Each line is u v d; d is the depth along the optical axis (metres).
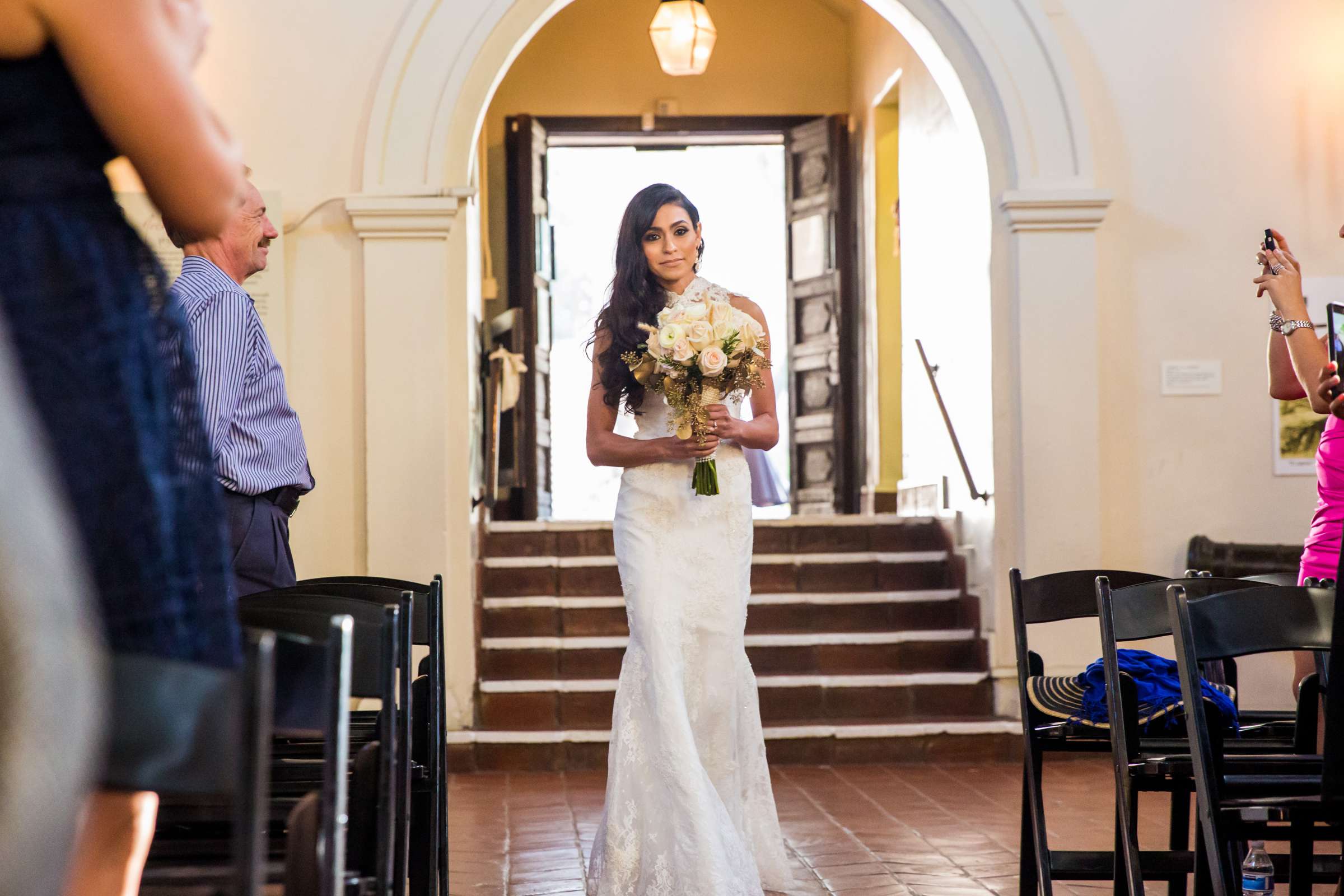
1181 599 2.37
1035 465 6.48
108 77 1.28
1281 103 6.71
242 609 2.01
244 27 6.38
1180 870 2.94
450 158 6.45
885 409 9.55
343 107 6.39
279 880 1.92
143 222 5.89
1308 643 2.37
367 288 6.29
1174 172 6.68
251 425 3.28
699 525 3.63
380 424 6.28
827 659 6.92
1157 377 6.63
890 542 7.97
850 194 10.23
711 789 3.41
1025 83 6.57
